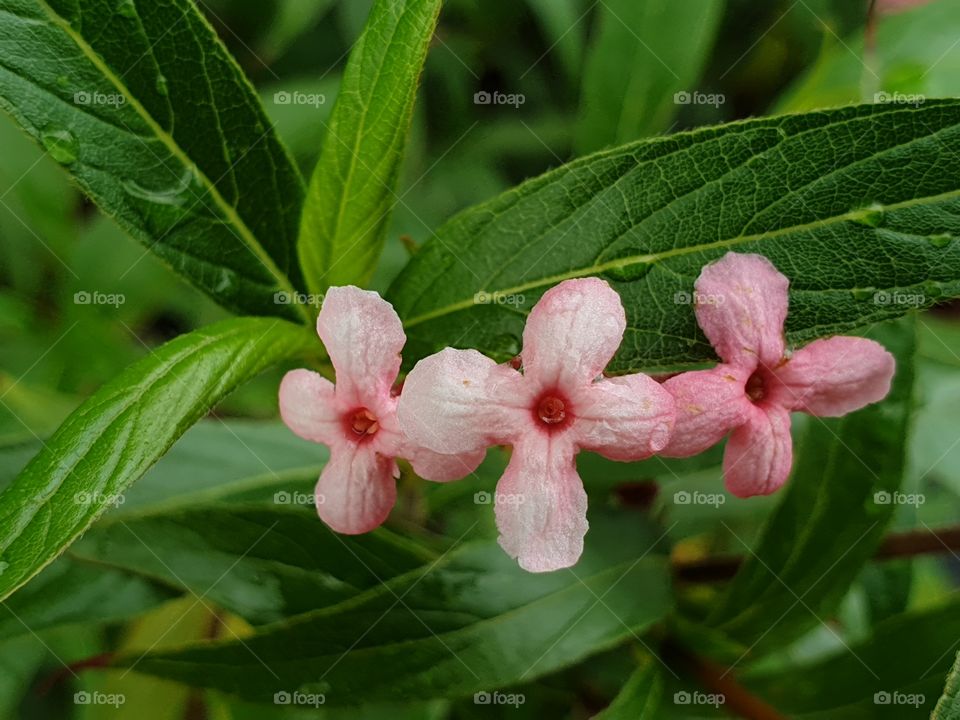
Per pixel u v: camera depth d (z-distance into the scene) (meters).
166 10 0.09
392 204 0.09
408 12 0.09
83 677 0.11
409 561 0.10
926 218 0.09
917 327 0.10
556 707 0.11
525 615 0.10
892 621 0.10
